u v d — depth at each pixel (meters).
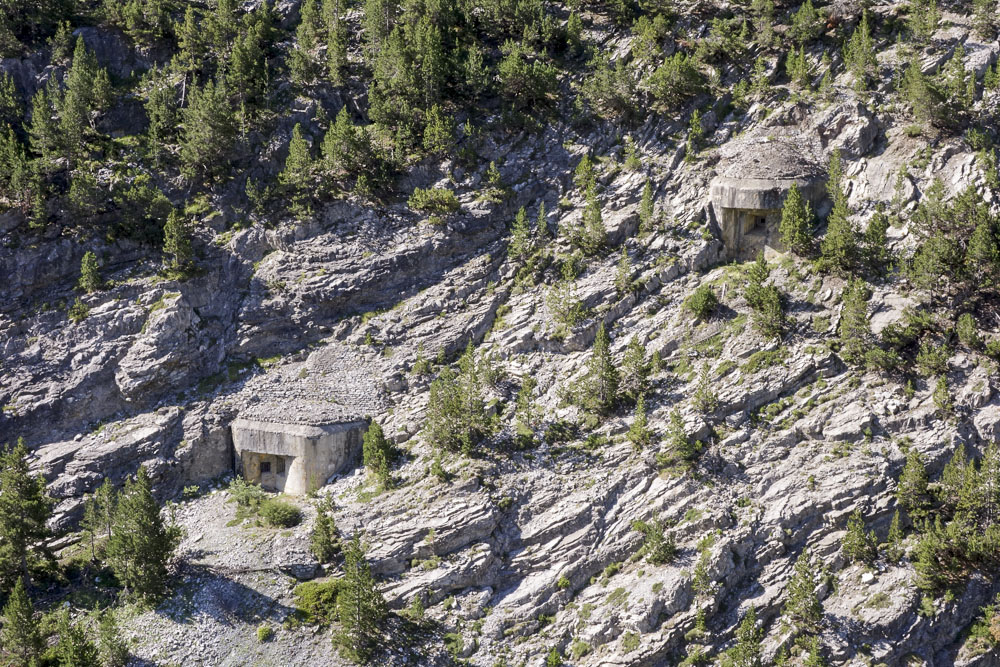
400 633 59.78
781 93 83.38
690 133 82.25
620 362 71.44
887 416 65.12
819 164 78.50
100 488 67.38
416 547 63.28
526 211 81.81
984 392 64.62
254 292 77.25
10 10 87.44
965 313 68.12
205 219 79.25
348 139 80.25
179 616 60.53
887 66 82.62
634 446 66.56
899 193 73.88
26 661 56.97
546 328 74.06
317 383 73.94
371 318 77.12
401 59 85.19
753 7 88.44
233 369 75.00
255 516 67.56
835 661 56.91
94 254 76.25
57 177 78.88
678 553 61.28
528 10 91.00
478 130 84.31
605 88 83.81
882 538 61.25
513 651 59.53
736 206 76.19
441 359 74.75
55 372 72.38
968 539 58.50
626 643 58.16
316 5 94.81
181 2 95.00
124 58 89.88
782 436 65.38
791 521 61.91
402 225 79.88
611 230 78.06
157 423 71.50
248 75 86.25
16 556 61.50
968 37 83.06
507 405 71.00
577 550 63.06
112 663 57.50
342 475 70.38
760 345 69.50
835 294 70.88
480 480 66.12
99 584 63.06
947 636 58.03
